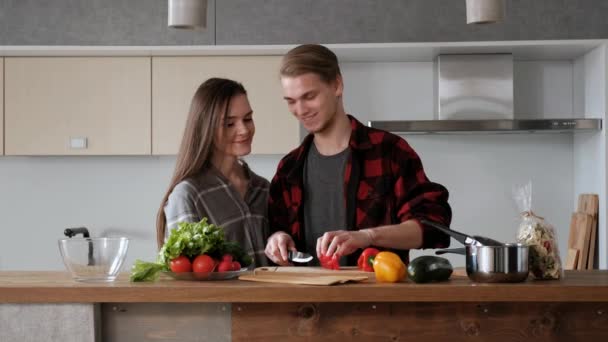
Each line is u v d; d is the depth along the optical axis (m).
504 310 1.96
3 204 4.64
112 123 4.24
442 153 4.63
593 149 4.27
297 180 2.65
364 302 1.97
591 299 1.89
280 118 4.21
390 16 4.23
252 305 1.98
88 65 4.25
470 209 4.62
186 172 2.57
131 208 4.63
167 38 4.22
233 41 4.21
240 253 2.18
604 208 4.09
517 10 4.21
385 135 2.59
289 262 2.54
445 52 4.28
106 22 4.23
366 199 2.55
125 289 1.92
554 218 4.61
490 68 4.30
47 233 4.63
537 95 4.59
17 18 4.24
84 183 4.64
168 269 2.10
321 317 1.98
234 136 2.60
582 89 4.48
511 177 4.62
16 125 4.25
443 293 1.90
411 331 1.97
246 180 2.78
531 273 2.07
